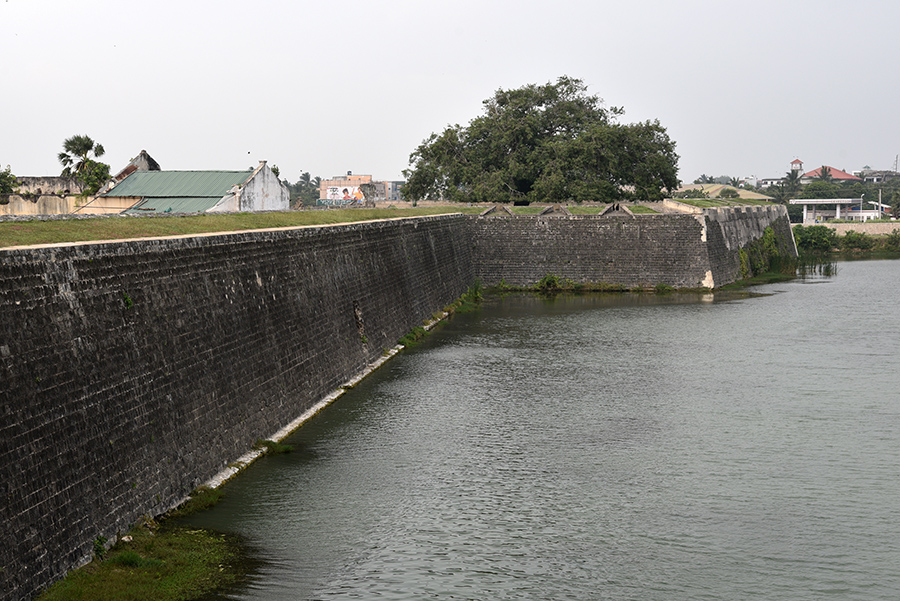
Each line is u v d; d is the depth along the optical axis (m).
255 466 29.38
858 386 42.41
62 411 19.92
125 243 23.44
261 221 43.22
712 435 34.34
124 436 22.34
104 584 19.48
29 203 57.91
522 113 106.94
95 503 20.88
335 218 55.19
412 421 35.59
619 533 25.12
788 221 125.50
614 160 99.25
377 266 49.78
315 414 36.00
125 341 22.89
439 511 26.33
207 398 27.11
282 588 21.19
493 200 100.81
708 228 84.38
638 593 21.75
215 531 24.00
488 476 29.41
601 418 36.62
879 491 28.45
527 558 23.45
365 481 28.55
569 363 47.81
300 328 35.94
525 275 85.94
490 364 47.28
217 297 28.53
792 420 36.50
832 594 21.86
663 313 68.06
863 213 197.50
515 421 35.91
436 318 63.00
